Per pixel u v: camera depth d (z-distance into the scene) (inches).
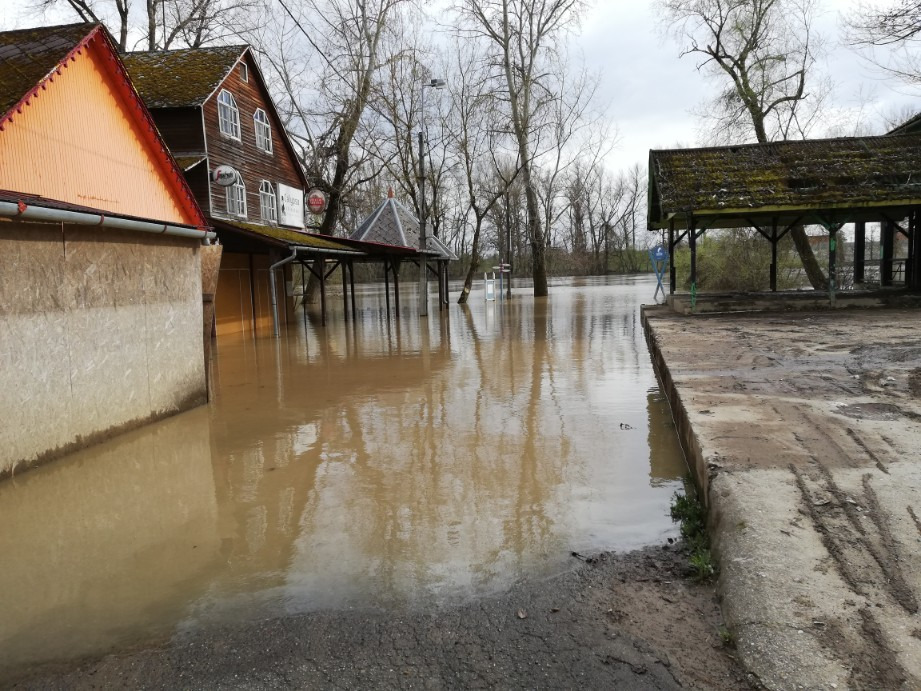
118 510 201.2
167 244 318.0
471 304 1154.7
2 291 225.1
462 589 143.7
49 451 248.1
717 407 239.3
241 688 112.3
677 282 1192.2
